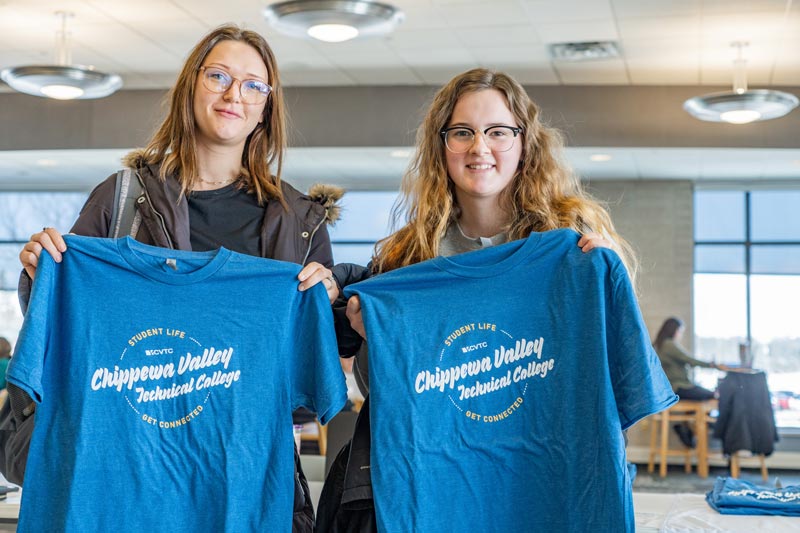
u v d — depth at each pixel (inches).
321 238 96.4
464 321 81.9
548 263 82.1
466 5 235.1
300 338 83.7
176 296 81.4
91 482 78.4
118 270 80.7
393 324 81.7
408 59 292.7
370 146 328.8
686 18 242.8
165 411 80.7
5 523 117.8
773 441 322.7
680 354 341.1
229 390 81.4
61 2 237.8
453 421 81.2
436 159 91.4
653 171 372.5
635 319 79.0
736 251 404.5
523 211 90.7
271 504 81.0
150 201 89.0
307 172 388.5
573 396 80.3
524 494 80.6
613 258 80.6
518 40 267.4
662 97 317.1
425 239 90.2
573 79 313.3
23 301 83.1
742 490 118.9
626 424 80.0
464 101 87.9
